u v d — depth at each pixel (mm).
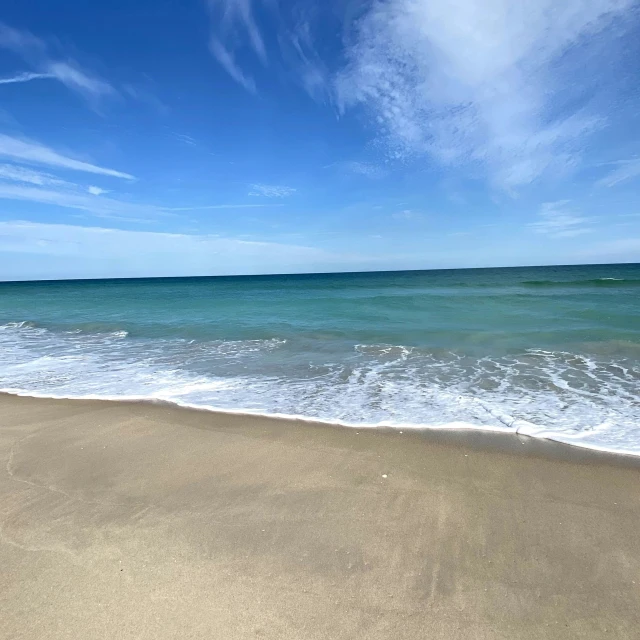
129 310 19969
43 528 3090
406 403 6051
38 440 4852
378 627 2191
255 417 5570
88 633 2131
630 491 3545
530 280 38781
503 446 4523
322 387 6953
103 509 3348
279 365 8547
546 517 3193
